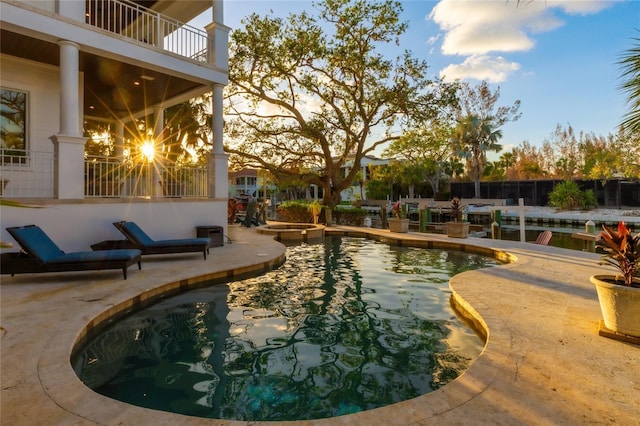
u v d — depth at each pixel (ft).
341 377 10.62
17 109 30.12
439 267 27.30
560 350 11.09
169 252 24.62
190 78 32.58
